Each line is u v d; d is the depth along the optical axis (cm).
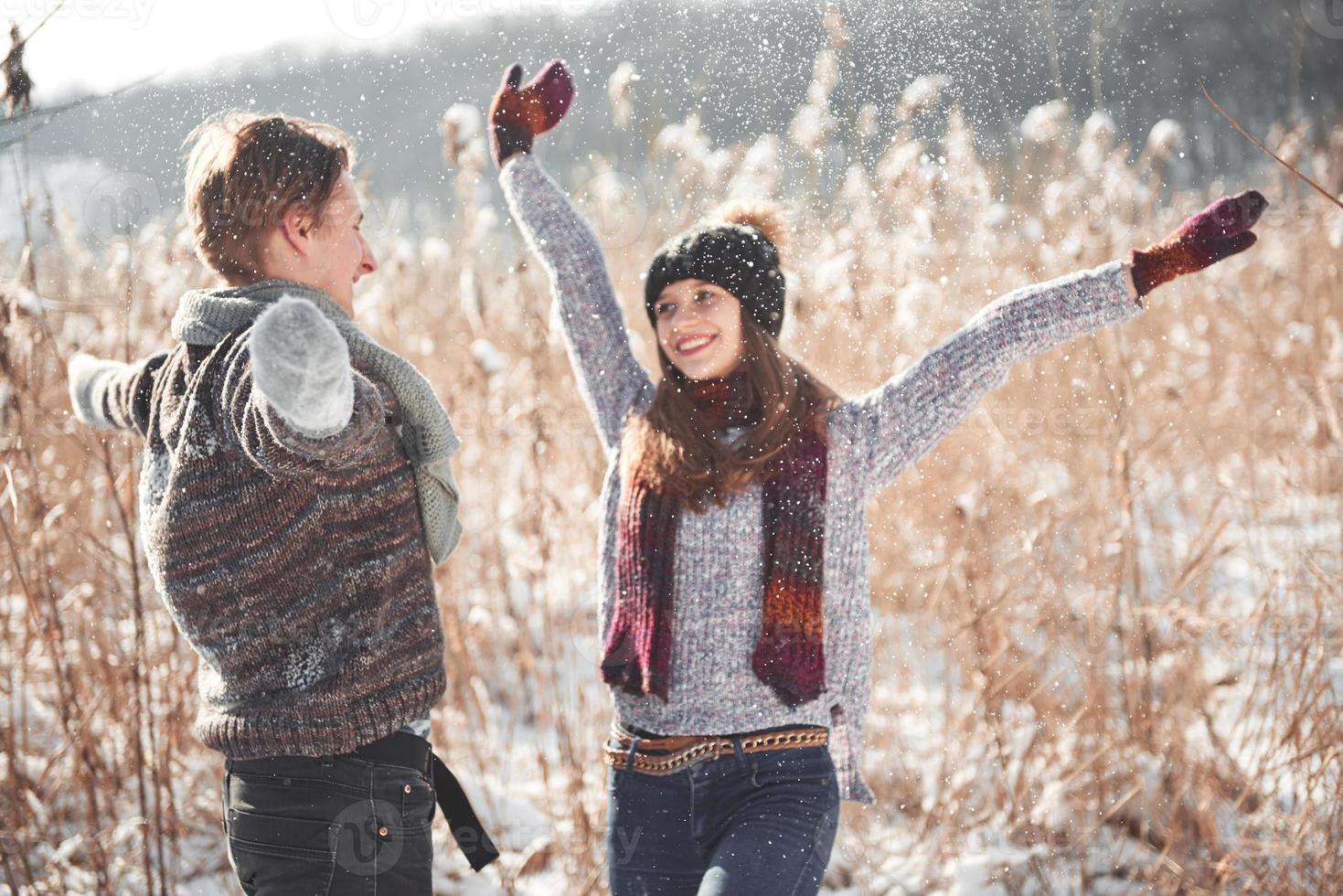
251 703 231
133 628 409
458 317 605
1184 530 498
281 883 231
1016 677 431
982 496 477
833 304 516
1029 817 400
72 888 370
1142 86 792
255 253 248
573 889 384
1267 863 358
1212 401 612
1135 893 376
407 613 240
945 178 571
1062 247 540
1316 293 638
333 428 199
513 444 545
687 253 288
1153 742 405
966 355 284
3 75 314
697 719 272
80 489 427
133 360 373
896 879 397
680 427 279
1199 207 683
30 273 359
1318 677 366
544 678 472
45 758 406
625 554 282
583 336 314
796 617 268
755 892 251
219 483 226
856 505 280
